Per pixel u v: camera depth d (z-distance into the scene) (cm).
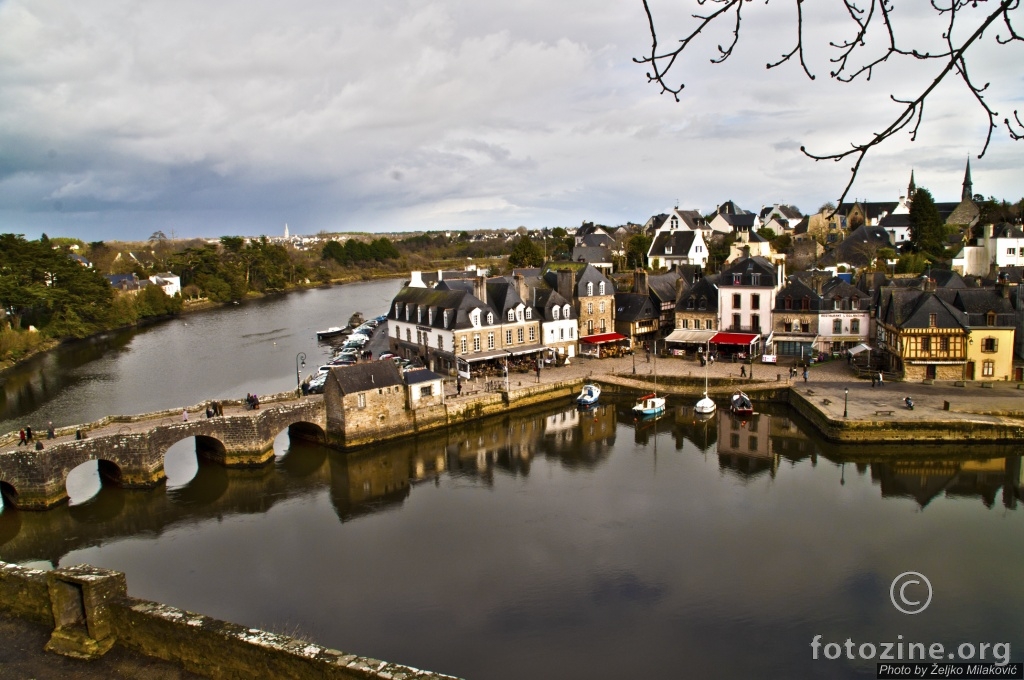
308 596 2992
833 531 3497
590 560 3253
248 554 3403
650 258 11212
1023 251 7888
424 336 6919
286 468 4644
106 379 7212
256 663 1479
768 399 5841
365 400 4969
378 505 3994
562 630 2708
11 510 4003
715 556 3266
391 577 3144
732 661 2503
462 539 3509
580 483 4253
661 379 6250
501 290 6931
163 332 10356
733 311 7062
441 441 5172
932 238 9169
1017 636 2614
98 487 4328
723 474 4347
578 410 5941
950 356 5612
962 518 3619
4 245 9056
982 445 4547
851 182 678
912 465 4409
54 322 9362
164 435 4344
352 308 12825
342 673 1377
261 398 5178
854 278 7762
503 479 4362
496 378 6350
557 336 7069
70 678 1527
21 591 1727
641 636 2659
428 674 1338
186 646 1555
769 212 14912
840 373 6106
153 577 3189
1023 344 5519
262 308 13125
